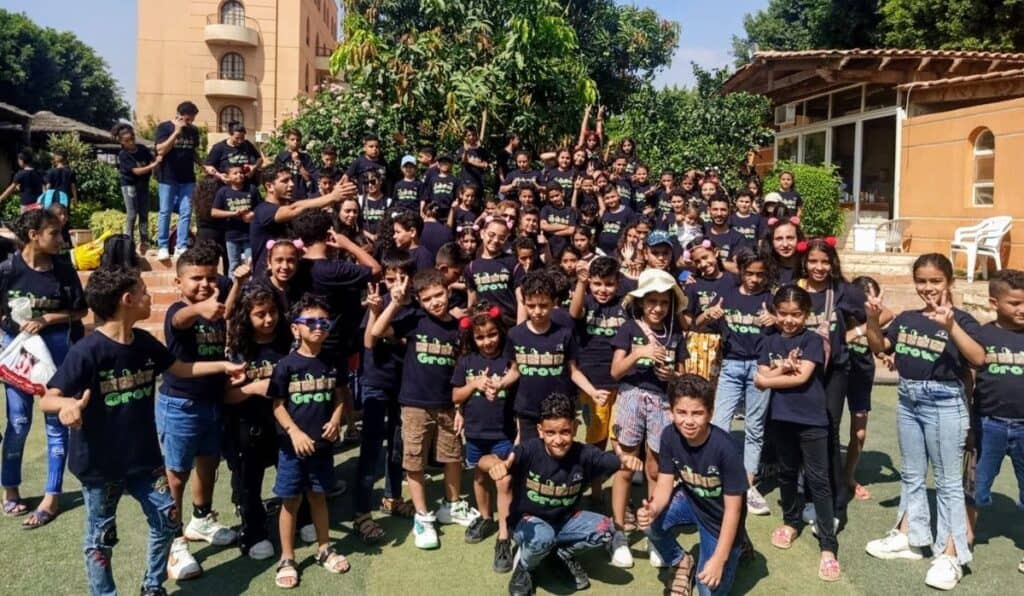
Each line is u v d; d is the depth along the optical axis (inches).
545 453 136.9
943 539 145.6
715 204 274.1
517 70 382.0
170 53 1237.1
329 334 157.8
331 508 176.9
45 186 424.8
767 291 176.9
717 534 131.3
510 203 265.1
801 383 149.6
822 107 542.9
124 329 123.8
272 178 192.1
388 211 280.8
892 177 474.6
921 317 150.6
